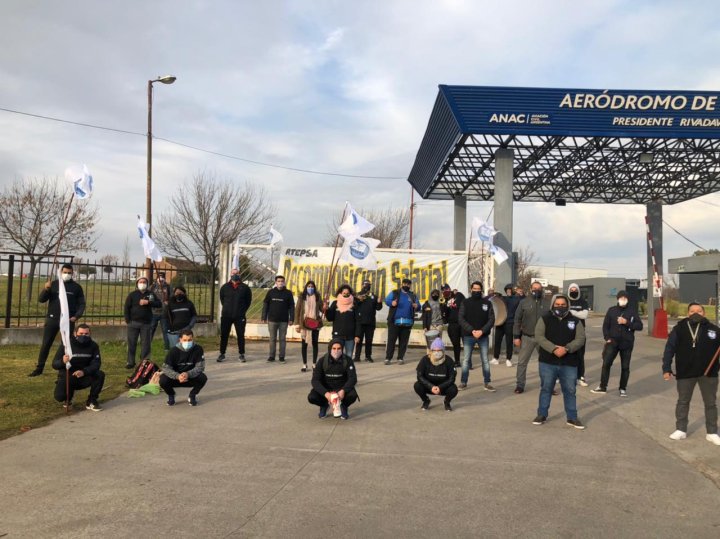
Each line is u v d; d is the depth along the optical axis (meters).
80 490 4.65
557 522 4.23
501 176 15.80
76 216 22.19
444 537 3.93
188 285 17.48
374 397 8.64
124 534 3.86
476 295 9.48
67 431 6.39
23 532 3.87
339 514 4.27
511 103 14.55
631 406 8.45
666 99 14.31
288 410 7.63
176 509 4.30
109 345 13.04
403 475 5.19
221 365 11.27
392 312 11.95
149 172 18.28
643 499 4.73
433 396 8.79
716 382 6.60
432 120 17.59
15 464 5.26
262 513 4.26
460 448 6.09
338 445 6.10
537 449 6.12
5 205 21.77
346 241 10.59
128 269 14.55
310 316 10.59
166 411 7.43
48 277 13.17
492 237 14.32
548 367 7.21
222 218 25.28
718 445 6.41
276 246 15.91
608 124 14.77
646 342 20.00
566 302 7.23
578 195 24.83
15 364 10.08
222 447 5.93
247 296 11.90
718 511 4.51
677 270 45.69
